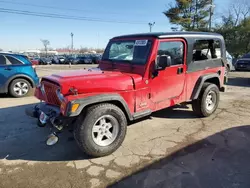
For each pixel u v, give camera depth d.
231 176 2.78
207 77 4.78
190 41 4.34
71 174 2.87
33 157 3.31
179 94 4.37
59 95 3.16
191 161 3.15
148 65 3.71
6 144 3.74
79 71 3.94
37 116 3.66
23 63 7.33
